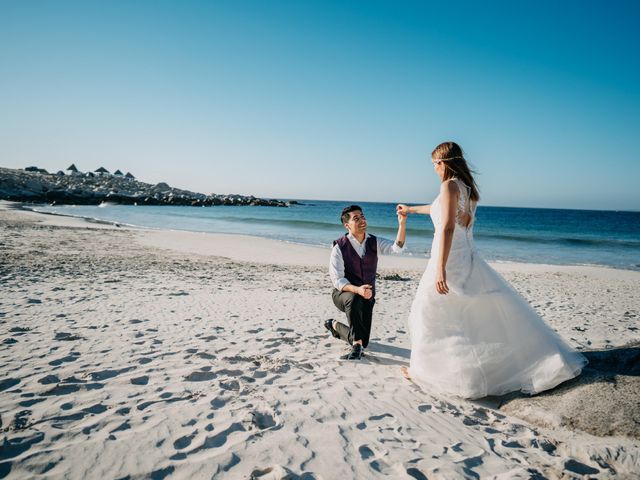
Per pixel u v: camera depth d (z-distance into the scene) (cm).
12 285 671
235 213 5694
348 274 396
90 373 310
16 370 312
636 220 6944
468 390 301
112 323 477
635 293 996
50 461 189
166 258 1282
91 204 6594
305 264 1375
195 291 746
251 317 561
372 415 267
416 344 328
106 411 247
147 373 320
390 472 199
